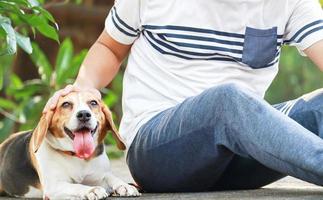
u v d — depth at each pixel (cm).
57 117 352
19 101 877
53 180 355
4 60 906
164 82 370
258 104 321
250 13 369
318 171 303
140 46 382
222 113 329
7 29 389
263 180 382
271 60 375
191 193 368
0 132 784
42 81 771
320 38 374
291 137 311
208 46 367
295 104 362
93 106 355
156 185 374
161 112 363
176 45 369
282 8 374
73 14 909
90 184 366
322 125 349
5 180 396
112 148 744
